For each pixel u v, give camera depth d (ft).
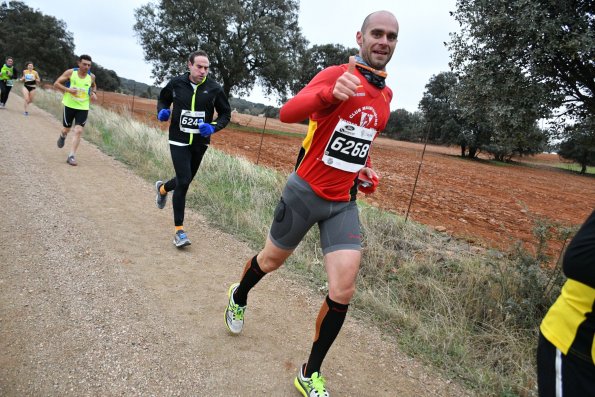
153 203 18.74
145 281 11.46
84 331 8.80
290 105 7.00
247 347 9.17
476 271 13.01
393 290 12.56
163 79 105.40
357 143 7.29
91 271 11.50
